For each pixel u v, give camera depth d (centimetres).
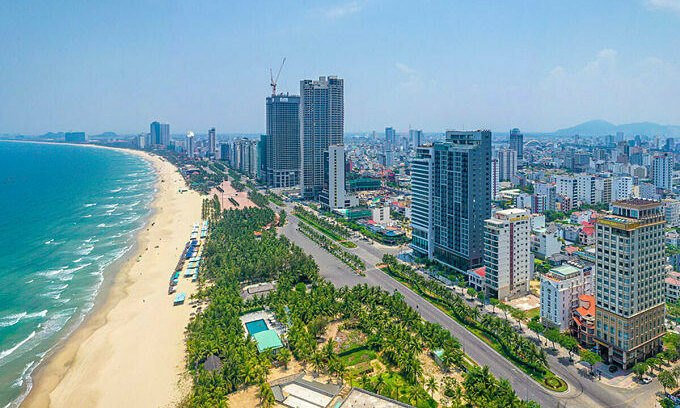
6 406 18525
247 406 17112
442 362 19325
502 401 16038
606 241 19288
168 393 18712
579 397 17388
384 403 13238
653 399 17150
